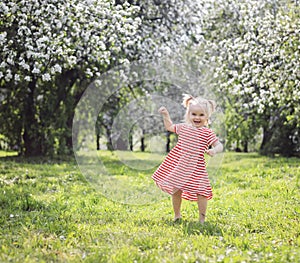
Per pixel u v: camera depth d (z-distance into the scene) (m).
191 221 4.88
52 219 4.93
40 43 6.56
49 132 11.51
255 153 13.16
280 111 11.62
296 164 9.88
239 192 6.82
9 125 11.60
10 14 6.61
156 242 3.97
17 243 3.94
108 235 4.25
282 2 9.54
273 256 3.63
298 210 5.31
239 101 11.41
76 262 3.48
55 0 6.69
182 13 10.62
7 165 9.54
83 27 7.32
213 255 3.62
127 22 7.87
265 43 8.46
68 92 11.57
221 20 11.25
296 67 7.78
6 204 5.69
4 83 10.84
